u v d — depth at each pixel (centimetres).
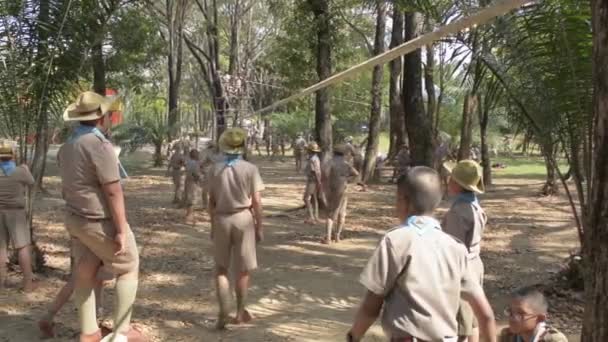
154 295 809
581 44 675
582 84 686
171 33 3098
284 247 1143
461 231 496
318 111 1609
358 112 4138
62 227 1300
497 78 764
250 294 823
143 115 3359
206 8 2997
